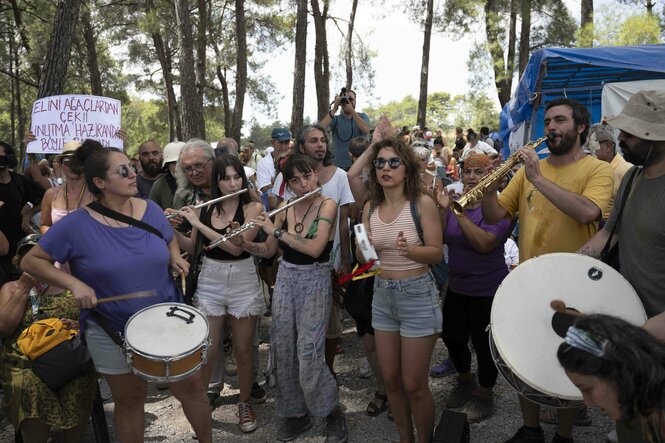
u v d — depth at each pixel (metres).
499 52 17.19
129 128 44.69
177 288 3.21
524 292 2.61
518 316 2.56
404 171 3.12
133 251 2.90
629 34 14.96
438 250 3.05
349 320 5.94
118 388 3.00
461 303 3.79
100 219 2.89
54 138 5.39
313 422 3.90
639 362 1.51
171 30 19.41
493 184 3.03
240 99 19.52
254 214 3.78
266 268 5.53
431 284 3.10
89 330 2.93
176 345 2.71
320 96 22.45
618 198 2.75
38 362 3.01
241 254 3.79
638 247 2.56
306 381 3.51
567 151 3.09
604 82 8.02
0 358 3.28
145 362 2.69
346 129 6.31
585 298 2.54
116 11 22.81
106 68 29.31
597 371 1.56
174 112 27.80
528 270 2.67
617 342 1.54
